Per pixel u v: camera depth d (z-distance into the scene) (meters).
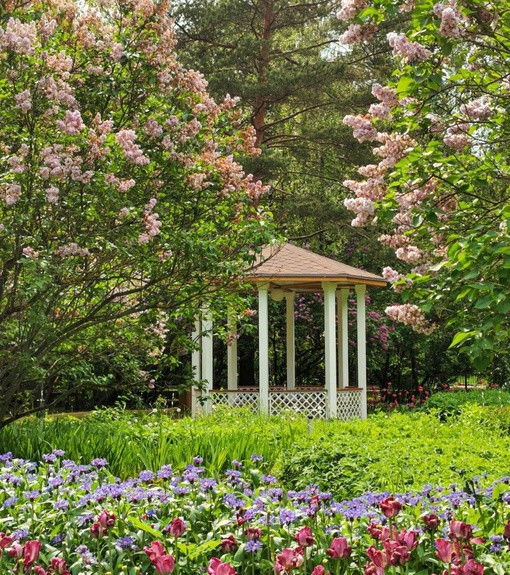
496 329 4.00
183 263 7.78
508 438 8.67
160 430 7.99
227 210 8.09
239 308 8.88
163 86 7.66
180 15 20.55
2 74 6.85
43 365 8.90
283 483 7.00
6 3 7.32
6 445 7.58
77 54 7.55
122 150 6.97
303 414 13.27
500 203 4.66
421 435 9.16
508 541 3.64
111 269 7.68
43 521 4.25
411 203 4.72
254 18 20.52
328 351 14.66
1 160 6.89
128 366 9.14
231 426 10.22
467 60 4.90
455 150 4.96
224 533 4.23
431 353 20.39
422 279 4.51
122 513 4.40
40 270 6.73
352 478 6.53
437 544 3.24
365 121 4.92
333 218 20.05
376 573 3.18
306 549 3.78
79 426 8.48
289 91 19.28
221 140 8.30
